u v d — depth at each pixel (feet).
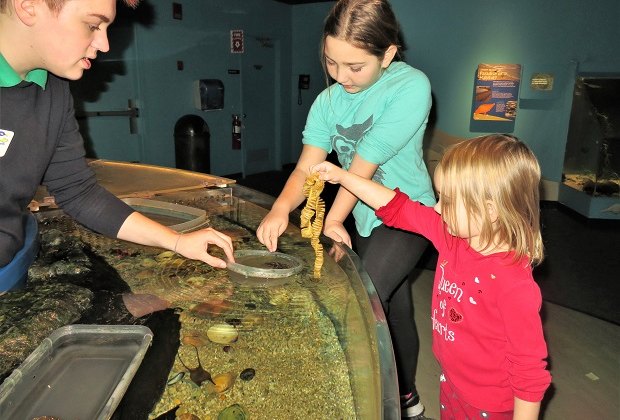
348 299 3.92
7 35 3.66
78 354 3.50
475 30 17.99
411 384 5.89
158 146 21.65
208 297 4.44
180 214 6.42
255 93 25.48
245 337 3.97
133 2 4.18
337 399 3.32
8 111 3.98
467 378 3.99
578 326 9.00
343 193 5.34
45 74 4.15
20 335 3.62
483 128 18.80
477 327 3.76
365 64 4.46
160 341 3.81
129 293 4.51
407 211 4.52
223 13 22.98
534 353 3.41
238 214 6.47
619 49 17.35
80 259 5.19
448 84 18.72
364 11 4.24
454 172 3.64
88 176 4.82
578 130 17.67
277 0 25.58
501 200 3.48
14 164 4.14
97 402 3.01
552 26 17.53
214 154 23.98
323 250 4.89
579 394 6.89
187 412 3.25
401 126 4.84
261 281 4.69
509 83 18.21
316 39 27.02
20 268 4.47
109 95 19.72
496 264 3.60
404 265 5.08
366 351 3.21
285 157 28.02
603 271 11.99
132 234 4.72
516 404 3.52
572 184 18.06
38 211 6.45
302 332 4.01
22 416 2.89
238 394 3.41
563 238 14.79
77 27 3.56
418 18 18.24
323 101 5.59
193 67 22.30
